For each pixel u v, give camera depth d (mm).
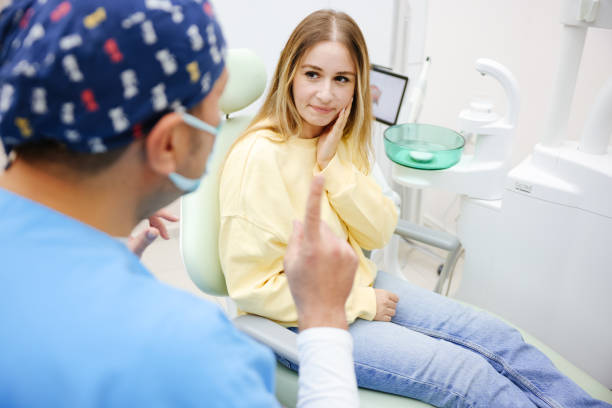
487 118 1468
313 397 518
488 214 1515
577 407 1025
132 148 438
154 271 2156
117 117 405
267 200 1087
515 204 1437
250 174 1097
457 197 2189
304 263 540
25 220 406
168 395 364
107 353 363
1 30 413
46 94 379
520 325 1572
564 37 1288
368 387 1082
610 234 1295
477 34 1906
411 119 1694
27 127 396
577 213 1338
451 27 2014
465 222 1588
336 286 549
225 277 1126
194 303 417
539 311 1513
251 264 1085
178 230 2377
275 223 1082
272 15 1858
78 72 376
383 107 1595
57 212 423
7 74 378
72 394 353
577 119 1704
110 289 390
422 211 2223
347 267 551
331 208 1235
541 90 1771
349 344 548
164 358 369
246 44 1898
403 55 1935
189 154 483
